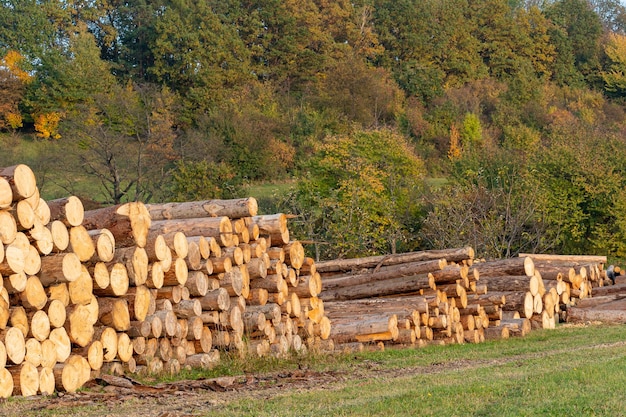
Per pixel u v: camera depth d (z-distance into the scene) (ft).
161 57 299.99
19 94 264.52
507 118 306.76
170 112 266.77
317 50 343.67
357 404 34.83
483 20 389.39
